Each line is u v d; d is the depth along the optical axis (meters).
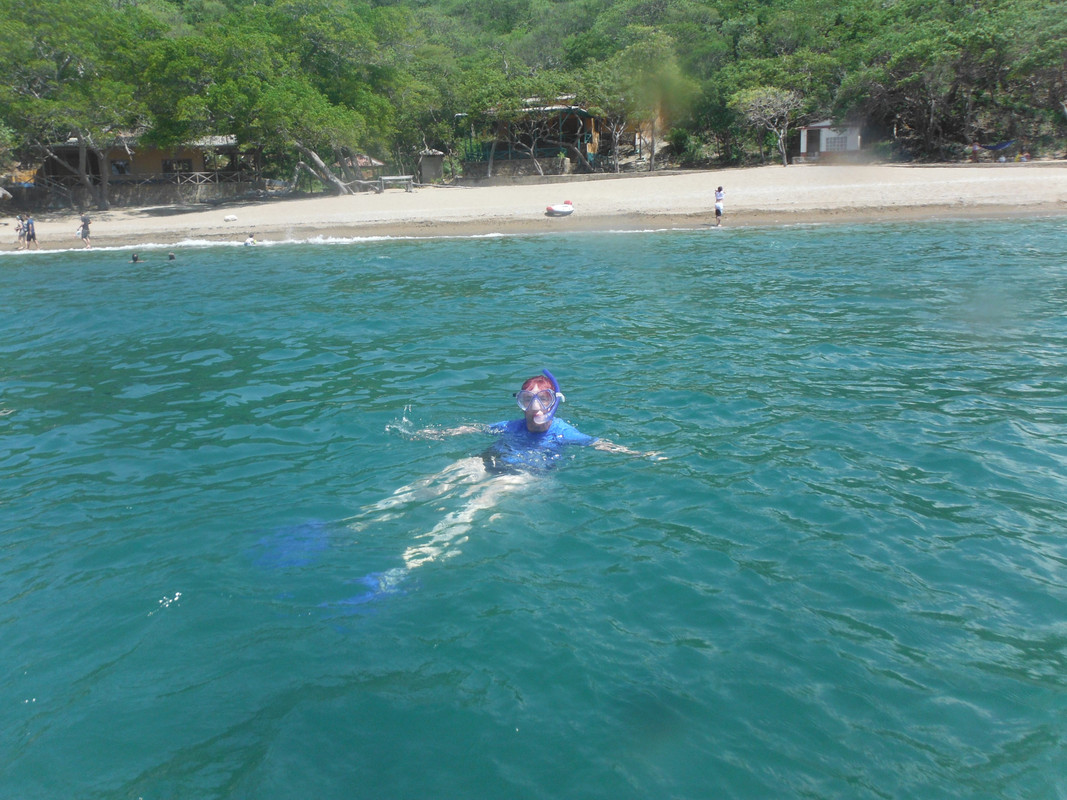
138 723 3.27
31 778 2.98
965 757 3.01
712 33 52.53
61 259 27.03
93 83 39.31
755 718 3.26
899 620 3.93
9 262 26.77
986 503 5.24
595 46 57.69
